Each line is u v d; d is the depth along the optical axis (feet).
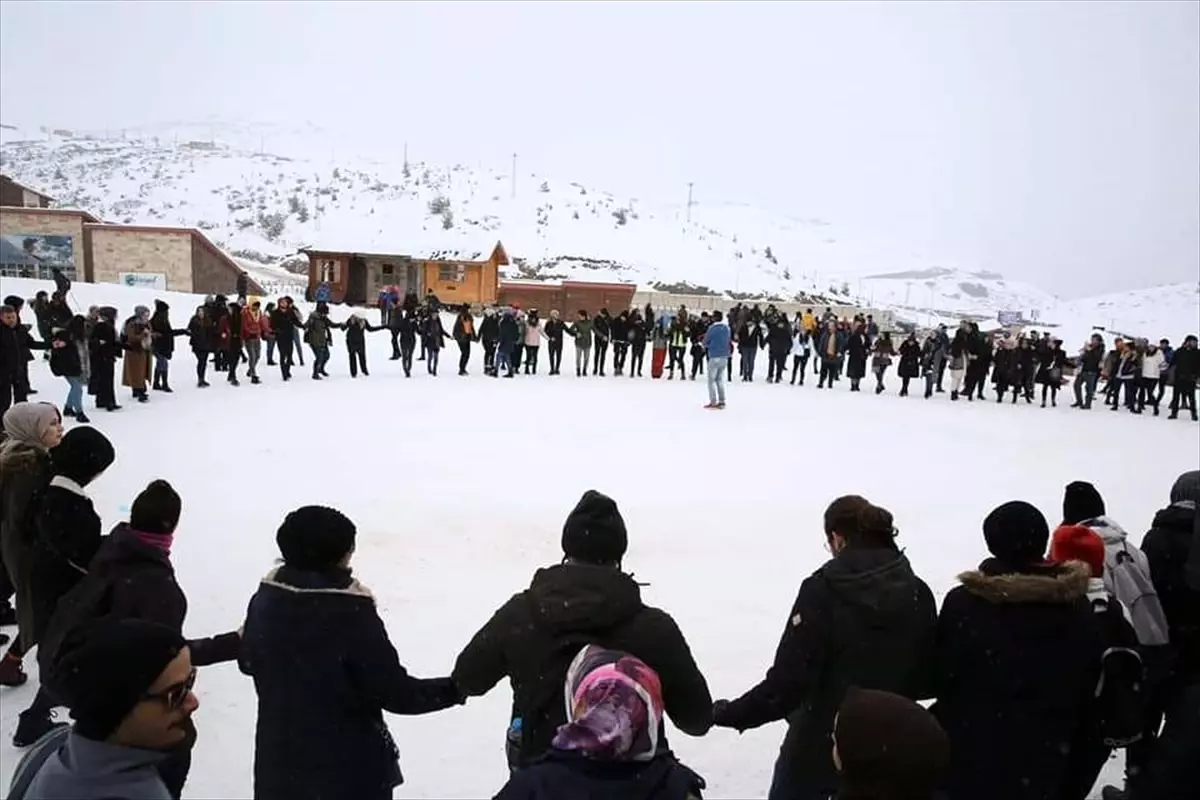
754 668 18.03
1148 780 9.77
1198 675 13.02
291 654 9.45
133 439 37.04
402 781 10.90
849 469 38.60
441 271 130.00
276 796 9.48
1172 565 13.19
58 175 343.05
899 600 9.96
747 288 253.03
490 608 20.66
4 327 34.63
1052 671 9.53
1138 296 404.16
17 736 13.96
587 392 59.26
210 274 111.65
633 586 8.93
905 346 67.31
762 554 25.75
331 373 63.31
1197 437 52.90
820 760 10.36
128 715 6.14
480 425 44.57
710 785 14.11
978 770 9.70
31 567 13.34
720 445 42.57
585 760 6.86
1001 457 43.34
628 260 258.98
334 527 9.76
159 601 10.97
